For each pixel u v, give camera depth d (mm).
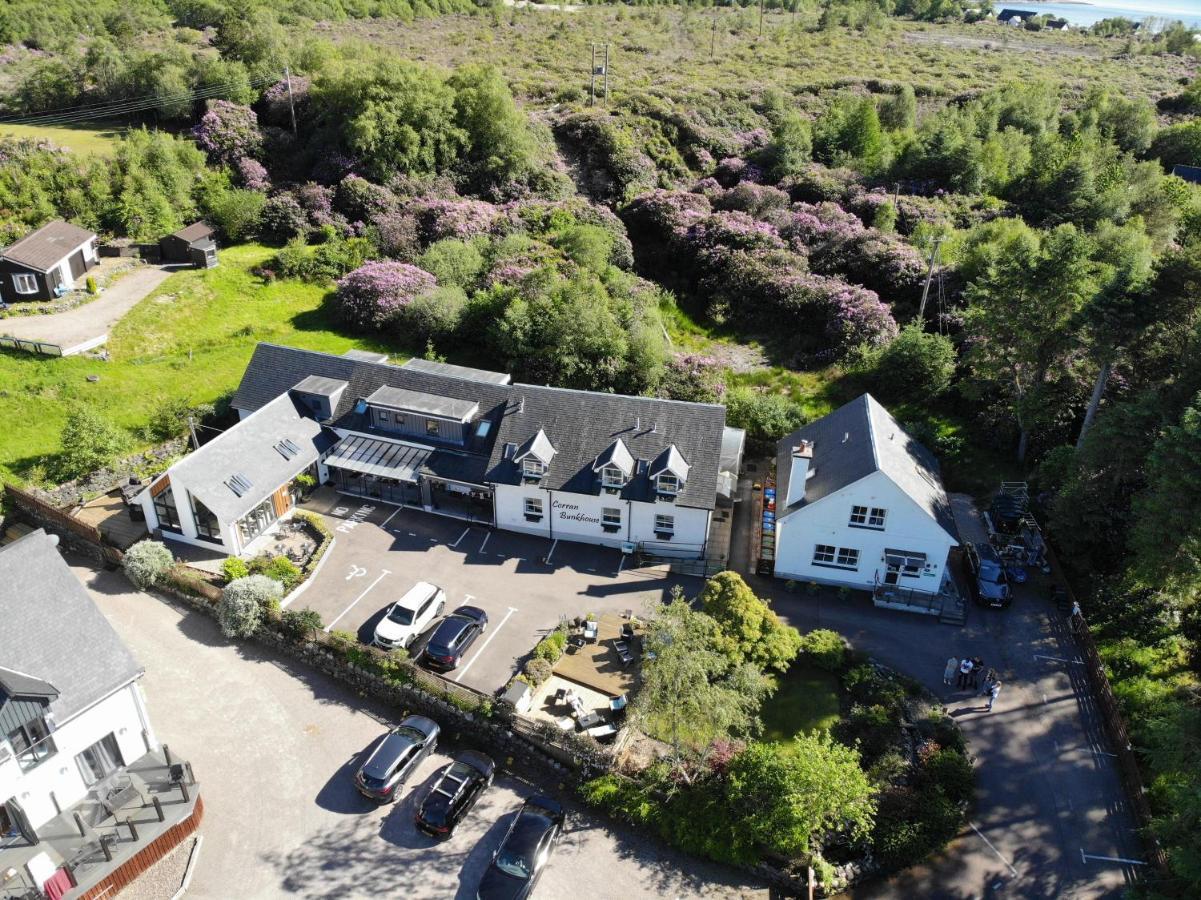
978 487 47250
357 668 33312
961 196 77500
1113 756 31562
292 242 66250
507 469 41375
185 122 79688
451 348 57031
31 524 42156
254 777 29734
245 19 90875
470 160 78750
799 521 38562
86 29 97000
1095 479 39719
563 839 28141
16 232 62750
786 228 72062
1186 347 39312
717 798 28406
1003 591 38750
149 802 27531
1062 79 111125
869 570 39312
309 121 78812
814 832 27906
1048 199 75438
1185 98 103250
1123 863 27719
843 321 58875
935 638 36875
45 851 25766
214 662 34531
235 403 47094
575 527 41906
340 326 59094
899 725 31859
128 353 52906
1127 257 44875
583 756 29609
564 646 34844
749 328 64125
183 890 25984
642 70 106312
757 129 91250
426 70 81688
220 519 38281
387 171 74188
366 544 41188
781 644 33688
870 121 85438
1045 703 33750
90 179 66875
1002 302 47250
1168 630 37094
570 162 83812
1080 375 47375
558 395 42656
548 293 56719
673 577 39750
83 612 28328
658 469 39750
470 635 34781
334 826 28156
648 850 28062
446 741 31656
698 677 28984
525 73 100750
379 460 43062
